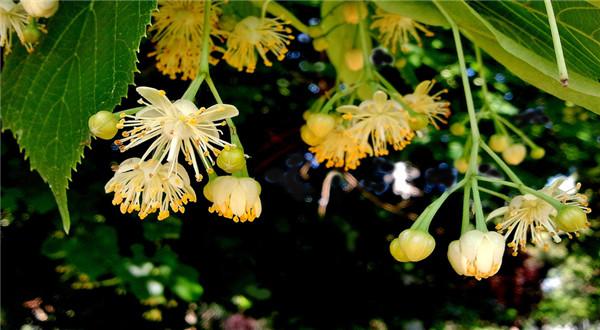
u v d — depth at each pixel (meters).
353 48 0.17
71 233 0.27
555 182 0.11
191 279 0.28
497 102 0.31
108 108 0.11
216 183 0.11
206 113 0.11
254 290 0.36
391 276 0.43
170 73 0.14
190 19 0.14
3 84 0.12
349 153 0.14
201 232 0.35
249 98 0.32
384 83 0.14
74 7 0.12
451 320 0.48
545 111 0.33
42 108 0.12
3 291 0.34
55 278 0.35
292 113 0.33
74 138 0.11
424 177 0.37
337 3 0.16
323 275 0.42
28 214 0.32
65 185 0.12
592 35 0.11
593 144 0.34
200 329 0.40
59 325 0.36
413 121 0.14
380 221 0.41
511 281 0.50
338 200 0.40
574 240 0.45
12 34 0.13
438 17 0.13
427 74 0.31
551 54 0.12
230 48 0.15
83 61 0.12
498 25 0.13
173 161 0.11
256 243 0.38
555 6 0.12
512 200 0.11
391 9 0.13
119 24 0.11
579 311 0.51
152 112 0.11
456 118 0.31
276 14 0.16
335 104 0.16
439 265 0.44
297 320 0.41
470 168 0.11
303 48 0.31
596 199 0.39
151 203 0.11
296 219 0.40
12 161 0.27
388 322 0.43
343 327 0.42
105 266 0.27
